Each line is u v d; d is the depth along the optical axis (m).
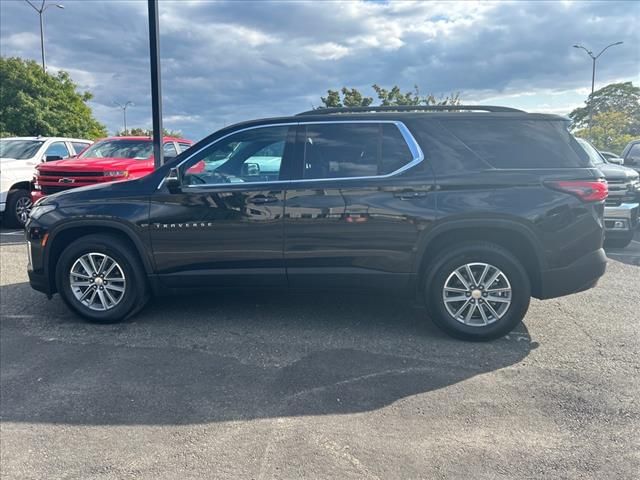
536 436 3.01
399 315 5.12
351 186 4.41
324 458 2.81
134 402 3.45
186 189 4.62
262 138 4.64
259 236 4.52
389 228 4.37
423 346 4.35
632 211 8.10
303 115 4.64
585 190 4.25
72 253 4.80
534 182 4.26
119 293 4.91
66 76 34.38
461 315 4.44
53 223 4.79
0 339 4.59
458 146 4.38
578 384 3.64
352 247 4.44
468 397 3.47
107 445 2.97
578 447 2.90
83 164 9.48
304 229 4.46
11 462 2.83
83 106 35.66
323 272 4.51
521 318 4.38
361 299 5.61
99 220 4.71
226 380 3.75
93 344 4.46
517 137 4.39
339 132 4.55
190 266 4.66
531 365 3.97
